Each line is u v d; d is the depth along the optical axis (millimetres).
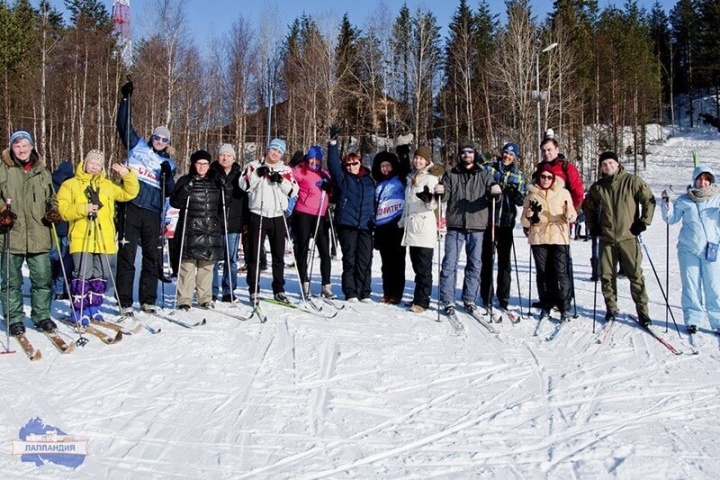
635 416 3482
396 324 5539
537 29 29422
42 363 4305
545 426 3330
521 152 24594
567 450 3025
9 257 4711
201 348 4715
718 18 41906
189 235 5793
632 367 4387
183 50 26844
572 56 30312
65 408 3500
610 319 5629
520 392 3869
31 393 3723
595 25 39875
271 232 6273
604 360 4555
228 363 4375
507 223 5984
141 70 26172
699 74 45938
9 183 4676
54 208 4840
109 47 27984
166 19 25891
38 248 4836
